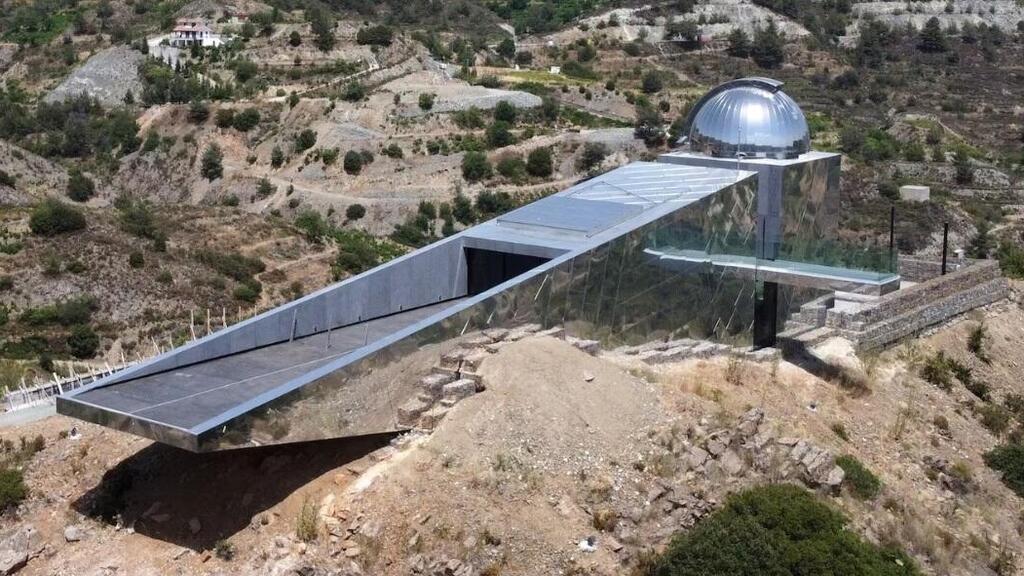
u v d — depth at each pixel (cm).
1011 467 3616
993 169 11238
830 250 3909
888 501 3072
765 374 3666
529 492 2622
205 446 2409
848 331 4159
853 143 11444
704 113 4444
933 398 3978
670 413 2980
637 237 3534
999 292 5128
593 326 3412
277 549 2494
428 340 2900
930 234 8719
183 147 11731
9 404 3450
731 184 3988
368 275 3409
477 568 2450
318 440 2667
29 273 6650
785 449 2984
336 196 10706
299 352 3094
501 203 10506
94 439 3008
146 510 2728
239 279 7231
